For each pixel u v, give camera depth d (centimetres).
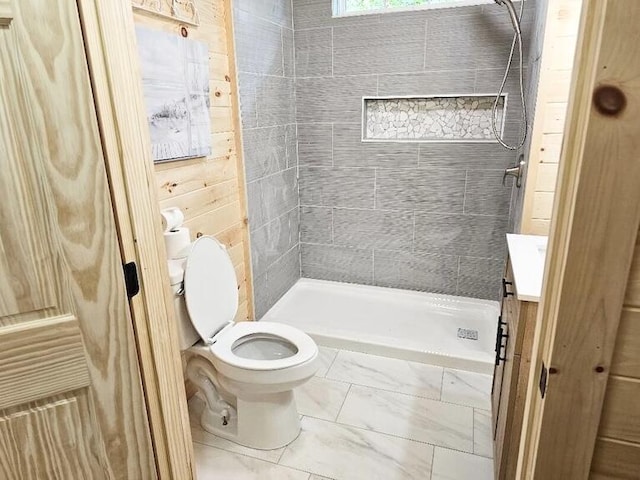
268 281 281
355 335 254
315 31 272
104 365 101
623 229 61
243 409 181
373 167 286
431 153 271
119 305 100
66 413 99
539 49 197
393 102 275
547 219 204
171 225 170
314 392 217
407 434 188
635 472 71
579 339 67
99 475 107
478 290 288
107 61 91
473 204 272
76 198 90
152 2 164
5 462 96
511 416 140
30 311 91
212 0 201
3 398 92
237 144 230
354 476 168
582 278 64
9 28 78
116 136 95
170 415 120
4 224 84
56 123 85
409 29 254
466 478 166
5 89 80
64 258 91
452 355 234
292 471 171
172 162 185
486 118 259
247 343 195
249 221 249
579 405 70
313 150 296
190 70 187
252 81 238
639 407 68
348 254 312
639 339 65
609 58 56
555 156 196
